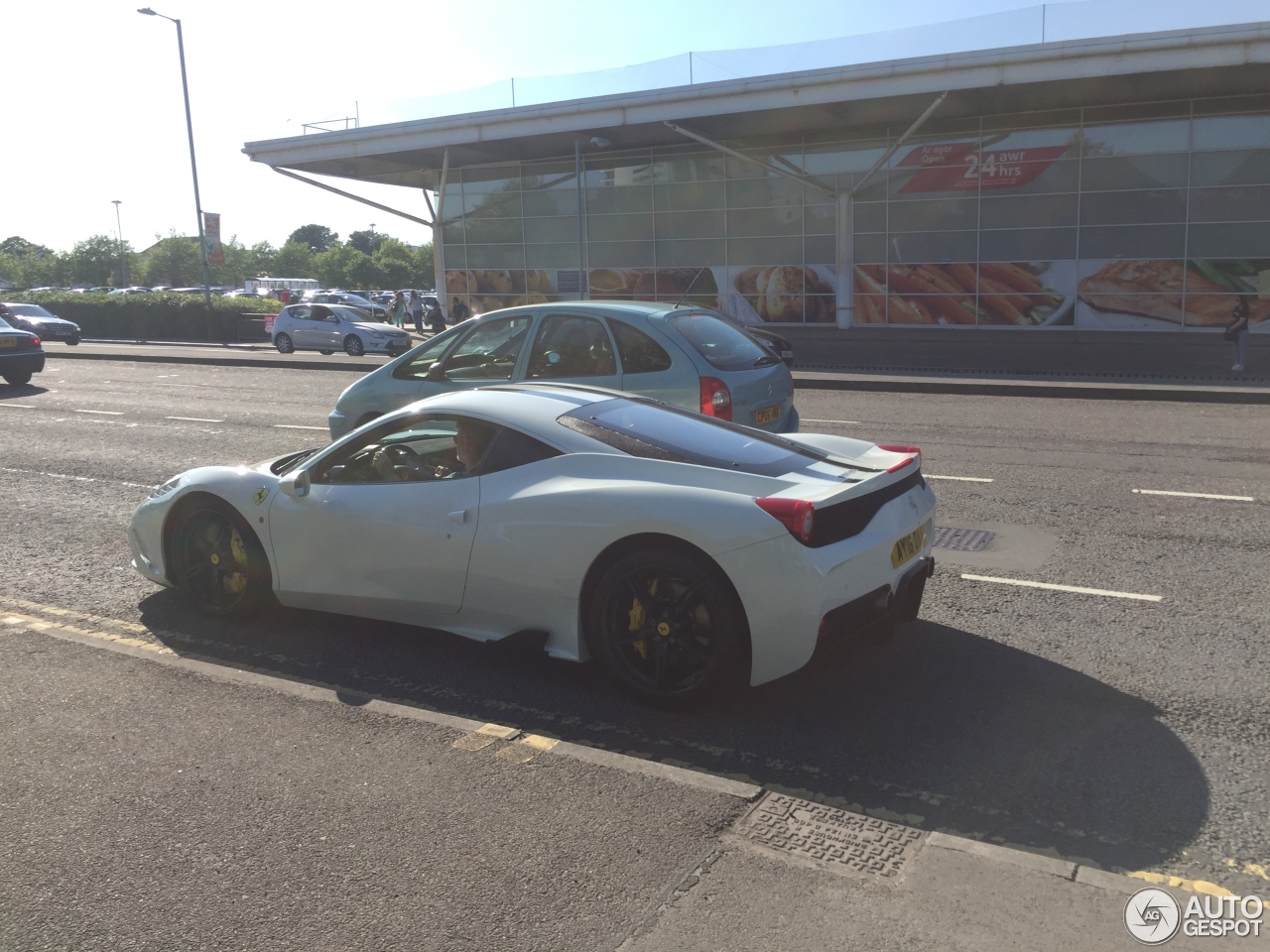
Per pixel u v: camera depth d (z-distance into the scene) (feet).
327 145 97.86
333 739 12.67
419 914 9.07
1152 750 12.45
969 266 90.33
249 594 17.31
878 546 13.42
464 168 110.83
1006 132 86.84
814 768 12.09
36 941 8.82
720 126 90.84
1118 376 58.59
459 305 109.91
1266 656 15.47
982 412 45.55
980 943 8.52
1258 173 79.97
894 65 74.33
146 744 12.62
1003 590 19.03
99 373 75.66
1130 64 68.23
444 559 14.97
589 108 86.12
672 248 102.27
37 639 16.61
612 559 13.80
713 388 22.97
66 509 28.04
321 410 50.24
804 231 96.22
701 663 13.39
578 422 14.98
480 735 12.71
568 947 8.60
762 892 9.31
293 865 9.90
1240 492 27.37
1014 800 11.25
